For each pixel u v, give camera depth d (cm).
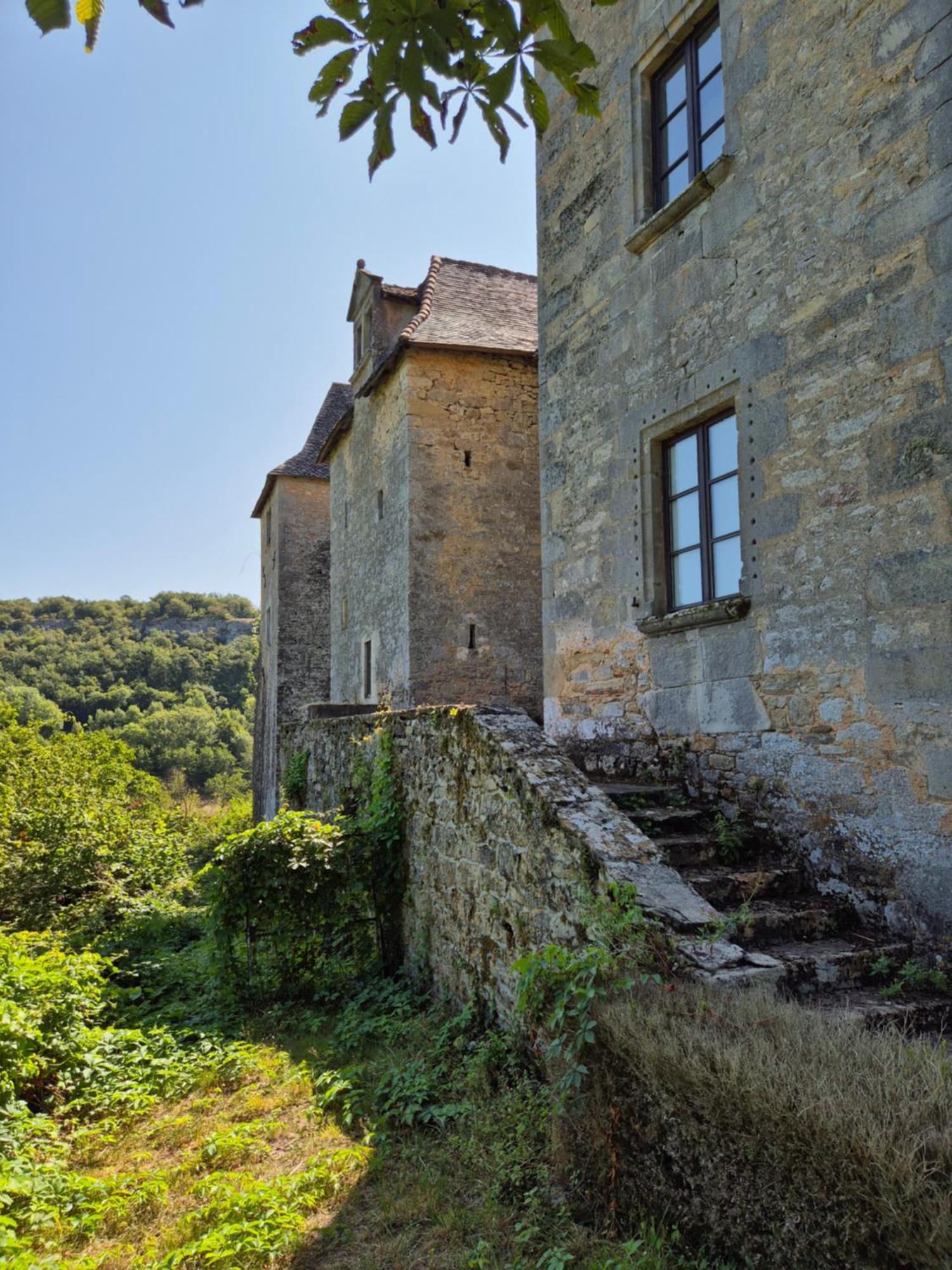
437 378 1081
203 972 670
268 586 2112
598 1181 277
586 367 640
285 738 1070
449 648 1047
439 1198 310
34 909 922
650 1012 261
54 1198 326
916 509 369
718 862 435
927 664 361
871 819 387
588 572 629
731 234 490
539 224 714
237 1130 377
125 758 1712
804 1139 191
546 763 421
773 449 453
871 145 398
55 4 136
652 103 588
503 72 188
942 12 363
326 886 591
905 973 340
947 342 357
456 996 484
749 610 467
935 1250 161
